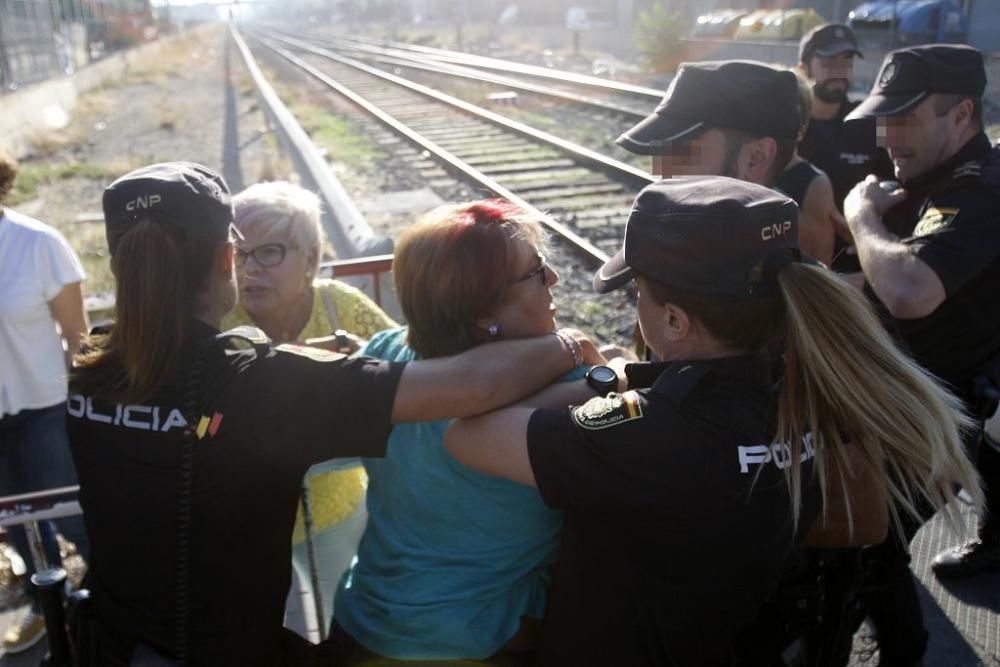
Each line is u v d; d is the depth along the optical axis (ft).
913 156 9.43
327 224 29.37
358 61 123.75
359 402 5.63
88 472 5.88
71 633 6.33
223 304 6.16
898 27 70.03
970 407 9.18
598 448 5.28
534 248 6.24
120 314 5.57
